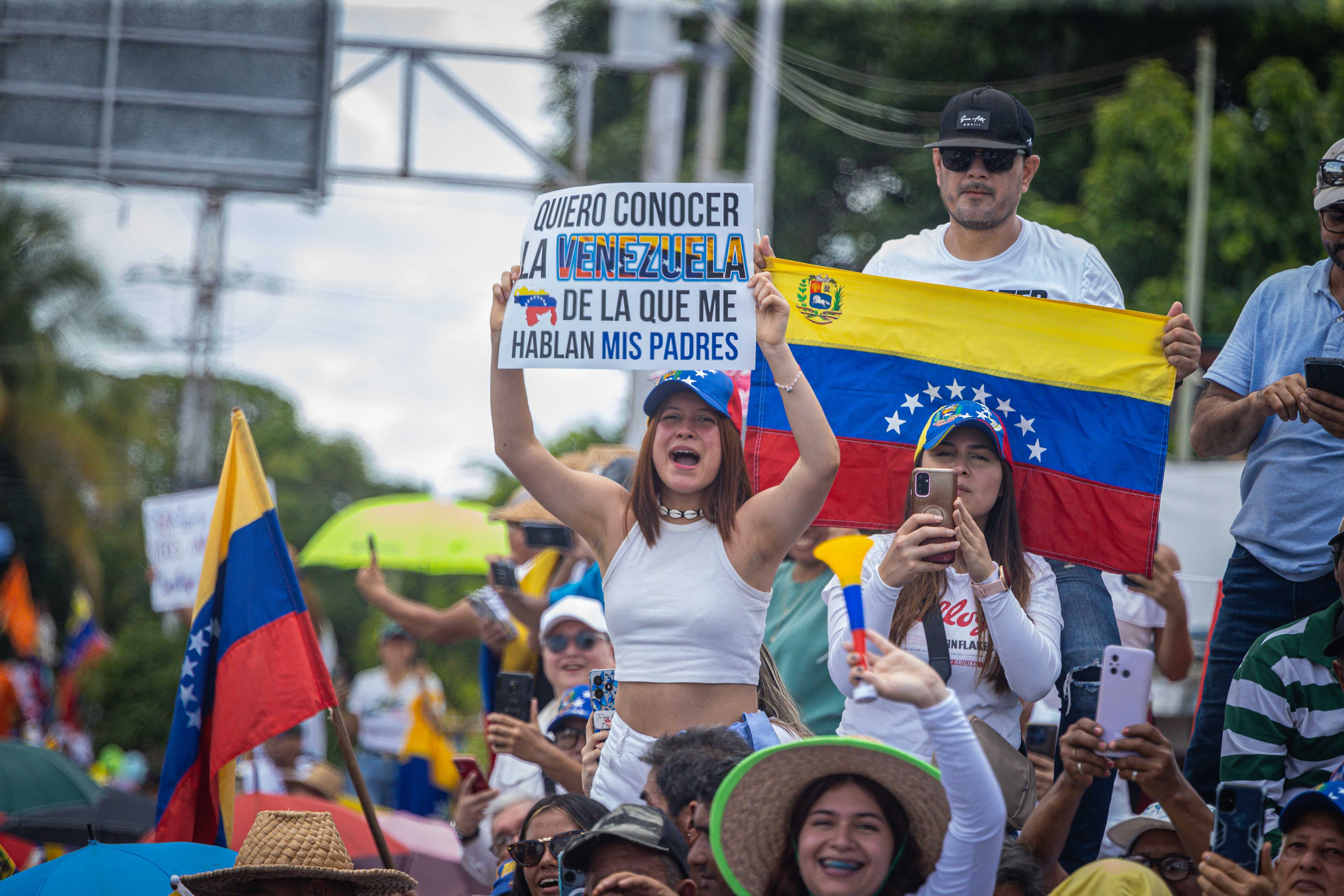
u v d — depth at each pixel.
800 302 20.20
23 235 100.75
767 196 59.03
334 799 32.03
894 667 12.79
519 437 17.91
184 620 51.31
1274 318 19.30
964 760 12.60
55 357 98.25
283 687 21.53
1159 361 19.95
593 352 17.47
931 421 18.77
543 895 16.47
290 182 49.66
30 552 97.50
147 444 103.56
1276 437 19.06
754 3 76.56
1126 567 19.67
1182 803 14.66
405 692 46.94
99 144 49.28
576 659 23.64
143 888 18.38
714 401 17.14
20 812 31.95
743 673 17.11
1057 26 73.25
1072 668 18.56
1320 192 18.12
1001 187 20.88
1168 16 71.81
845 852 13.13
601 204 17.64
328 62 49.69
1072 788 15.10
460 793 22.34
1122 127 63.78
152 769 63.28
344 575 120.12
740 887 13.49
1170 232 62.53
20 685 67.75
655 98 53.66
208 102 49.41
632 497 17.59
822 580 22.36
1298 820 13.71
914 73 74.69
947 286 20.22
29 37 49.34
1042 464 19.88
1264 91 63.53
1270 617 18.88
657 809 14.44
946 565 17.09
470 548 51.16
